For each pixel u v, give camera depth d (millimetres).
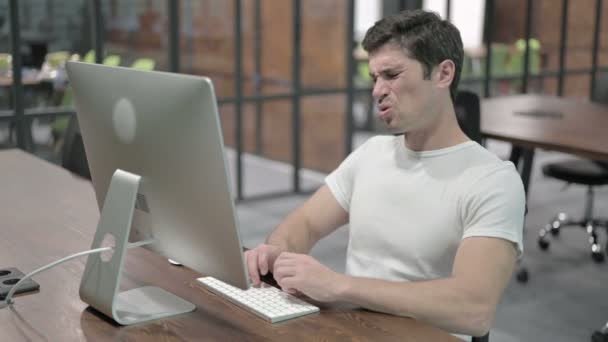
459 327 1484
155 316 1475
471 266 1522
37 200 2363
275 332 1415
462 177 1671
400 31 1623
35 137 4492
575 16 7262
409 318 1484
